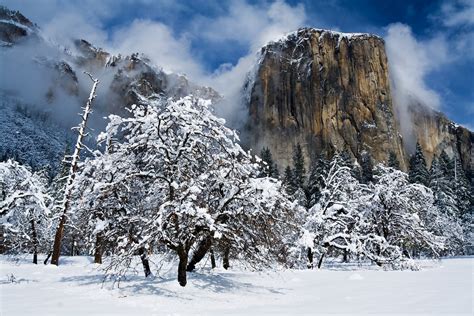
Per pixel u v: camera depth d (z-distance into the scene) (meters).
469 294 12.31
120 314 10.15
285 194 18.11
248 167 17.38
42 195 21.45
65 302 11.75
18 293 13.45
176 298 12.56
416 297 12.30
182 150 15.57
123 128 16.75
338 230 32.19
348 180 36.09
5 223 20.38
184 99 16.20
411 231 32.88
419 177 68.50
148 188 16.84
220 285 15.07
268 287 15.85
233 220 15.92
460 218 61.75
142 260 16.61
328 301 12.47
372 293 13.91
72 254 39.22
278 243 16.69
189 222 14.13
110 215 16.44
